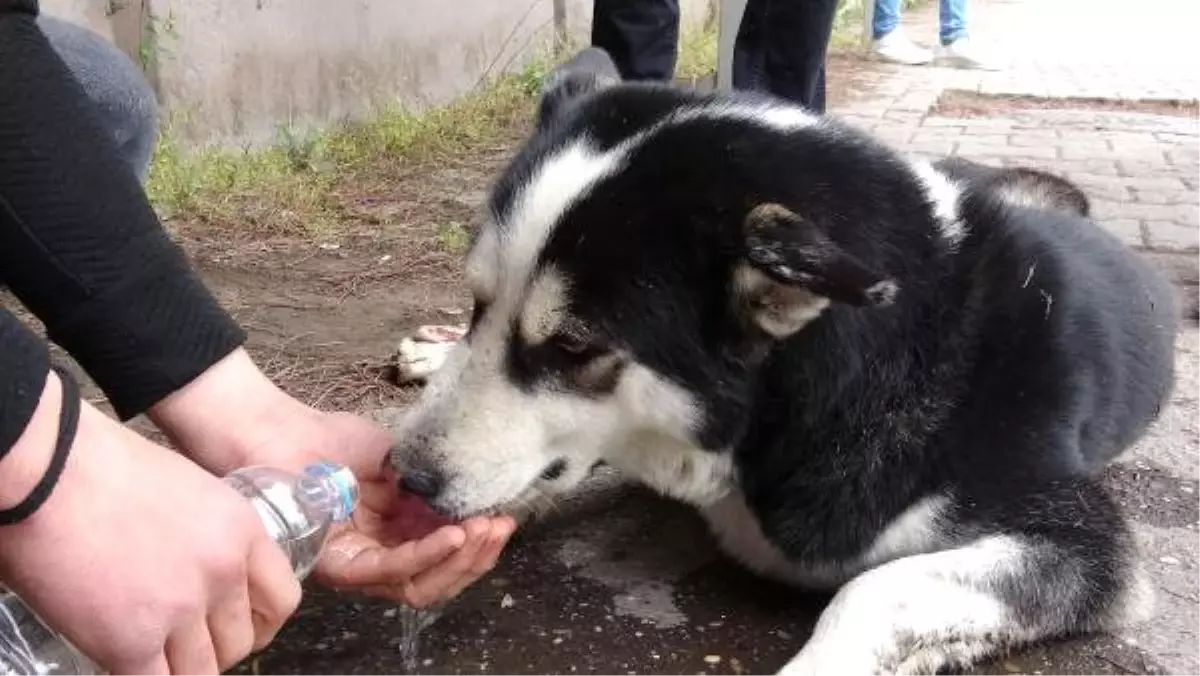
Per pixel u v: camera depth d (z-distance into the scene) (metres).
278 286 1.23
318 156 1.72
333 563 0.55
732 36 1.47
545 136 0.70
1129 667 0.64
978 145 2.06
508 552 0.74
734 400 0.65
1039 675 0.63
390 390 0.98
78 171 0.46
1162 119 2.35
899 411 0.64
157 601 0.36
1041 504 0.66
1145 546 0.76
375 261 1.32
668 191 0.62
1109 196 1.69
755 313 0.61
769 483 0.67
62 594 0.36
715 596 0.70
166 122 1.59
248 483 0.48
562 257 0.62
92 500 0.36
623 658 0.63
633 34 1.47
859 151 0.67
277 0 1.78
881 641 0.59
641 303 0.62
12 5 0.45
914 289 0.64
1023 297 0.68
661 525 0.79
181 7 1.61
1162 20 4.82
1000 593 0.62
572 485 0.68
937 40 3.76
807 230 0.57
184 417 0.50
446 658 0.63
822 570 0.68
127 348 0.48
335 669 0.62
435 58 2.20
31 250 0.45
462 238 1.38
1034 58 3.45
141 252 0.47
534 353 0.63
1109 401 0.75
